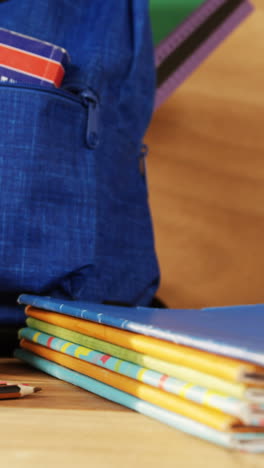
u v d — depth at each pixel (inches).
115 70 29.4
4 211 24.4
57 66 25.9
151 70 32.7
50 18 28.7
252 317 19.1
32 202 24.8
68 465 11.6
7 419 14.9
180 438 13.6
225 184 43.8
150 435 13.8
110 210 28.8
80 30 29.6
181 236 42.6
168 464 11.7
